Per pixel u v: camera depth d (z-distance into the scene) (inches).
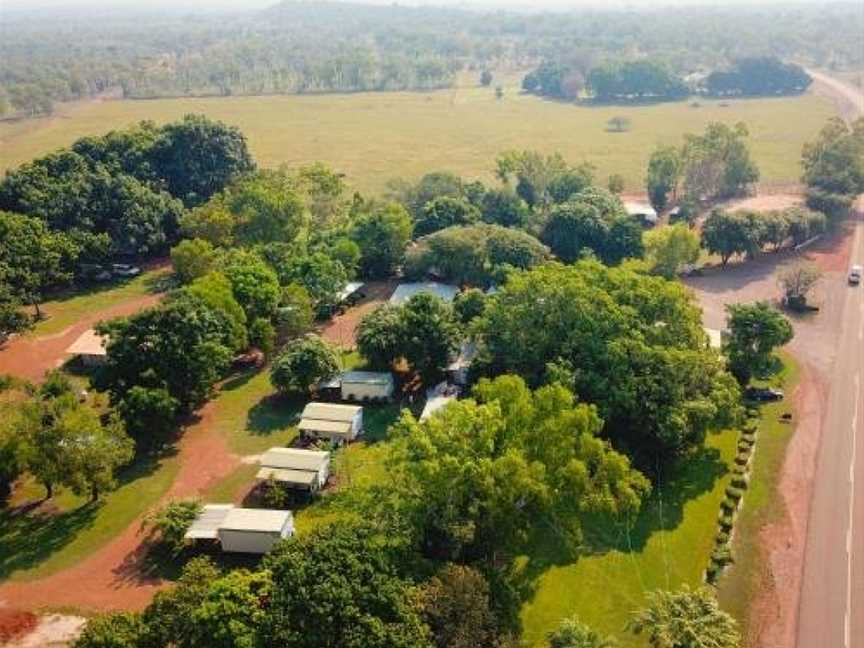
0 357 4249.5
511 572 2642.7
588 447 2561.5
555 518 2618.1
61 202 5300.2
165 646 2100.1
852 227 5999.0
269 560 2310.5
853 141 6299.2
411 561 2321.6
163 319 3508.9
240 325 3875.5
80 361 4188.0
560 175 6225.4
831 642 2351.1
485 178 7583.7
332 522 2546.8
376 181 7618.1
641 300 3432.6
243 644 2006.6
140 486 3152.1
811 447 3304.6
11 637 2433.6
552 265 3686.0
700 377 3225.9
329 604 2032.5
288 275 4571.9
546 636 2385.6
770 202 6545.3
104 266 5418.3
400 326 3750.0
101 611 2519.7
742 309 3676.2
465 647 2038.6
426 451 2459.4
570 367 3208.7
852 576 2600.9
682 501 2979.8
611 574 2637.8
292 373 3646.7
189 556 2758.4
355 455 3289.9
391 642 2004.2
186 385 3501.5
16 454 2876.5
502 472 2417.6
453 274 4827.8
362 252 5123.0
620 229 5118.1
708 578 2615.7
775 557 2696.9
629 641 2363.4
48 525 2942.9
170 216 5659.5
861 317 4498.0
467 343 3924.7
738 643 2177.7
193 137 6176.2
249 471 3225.9
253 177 5728.3
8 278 4490.7
